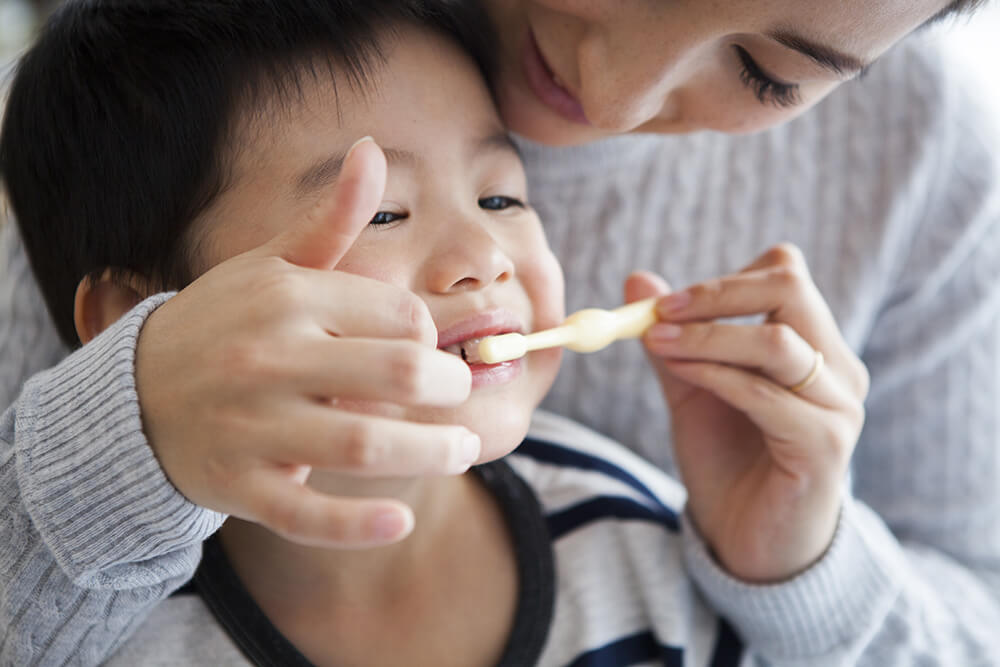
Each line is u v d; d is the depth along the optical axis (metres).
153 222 0.62
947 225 0.96
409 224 0.60
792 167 0.99
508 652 0.72
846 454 0.71
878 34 0.56
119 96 0.63
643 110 0.62
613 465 0.88
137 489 0.46
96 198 0.64
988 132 0.98
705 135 0.99
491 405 0.60
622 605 0.79
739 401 0.70
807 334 0.72
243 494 0.42
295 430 0.41
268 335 0.42
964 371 0.97
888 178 0.96
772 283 0.72
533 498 0.81
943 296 0.98
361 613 0.72
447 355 0.43
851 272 0.96
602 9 0.57
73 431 0.49
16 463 0.51
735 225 0.98
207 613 0.68
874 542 0.77
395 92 0.62
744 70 0.62
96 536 0.49
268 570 0.71
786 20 0.54
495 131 0.67
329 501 0.40
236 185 0.60
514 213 0.68
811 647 0.76
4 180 0.72
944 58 0.98
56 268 0.70
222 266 0.47
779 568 0.75
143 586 0.56
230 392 0.42
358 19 0.63
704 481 0.80
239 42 0.61
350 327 0.44
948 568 0.95
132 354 0.47
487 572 0.76
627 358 0.96
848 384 0.73
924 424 0.98
